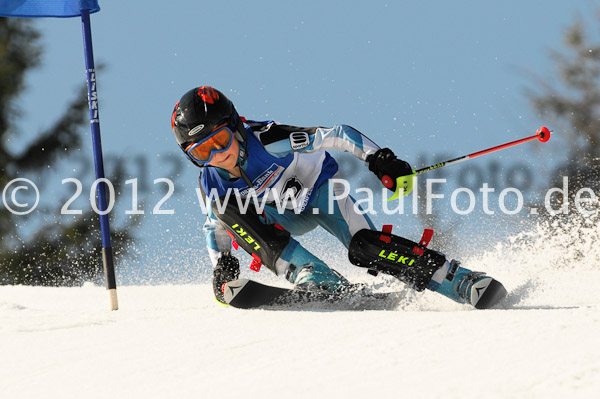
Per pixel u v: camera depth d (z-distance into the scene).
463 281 12.26
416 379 6.59
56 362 8.48
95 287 22.05
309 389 6.54
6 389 7.45
